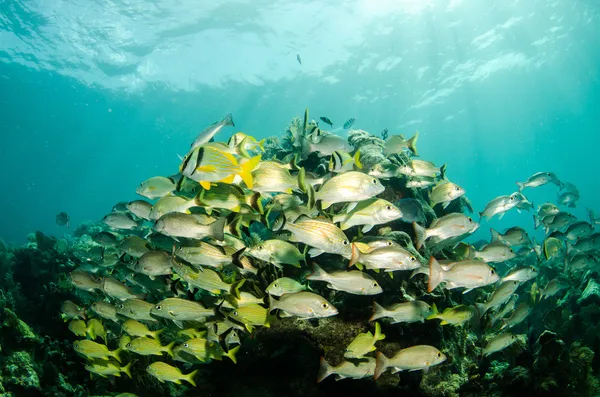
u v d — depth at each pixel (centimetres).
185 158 126
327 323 160
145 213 180
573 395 170
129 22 834
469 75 1082
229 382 177
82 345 168
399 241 174
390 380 158
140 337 158
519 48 973
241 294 147
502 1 811
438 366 168
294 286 146
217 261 140
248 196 147
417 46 925
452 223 157
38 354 202
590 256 243
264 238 247
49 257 280
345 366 138
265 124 1314
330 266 172
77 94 1255
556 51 1008
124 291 174
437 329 166
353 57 947
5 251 330
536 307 244
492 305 177
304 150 215
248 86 1069
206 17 819
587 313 217
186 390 183
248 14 808
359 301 163
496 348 169
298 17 815
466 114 1409
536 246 251
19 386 176
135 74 1054
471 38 912
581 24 888
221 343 144
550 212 288
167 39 889
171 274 163
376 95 1132
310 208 146
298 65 969
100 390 198
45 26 857
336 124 1291
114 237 234
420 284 169
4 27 873
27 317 239
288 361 165
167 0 771
